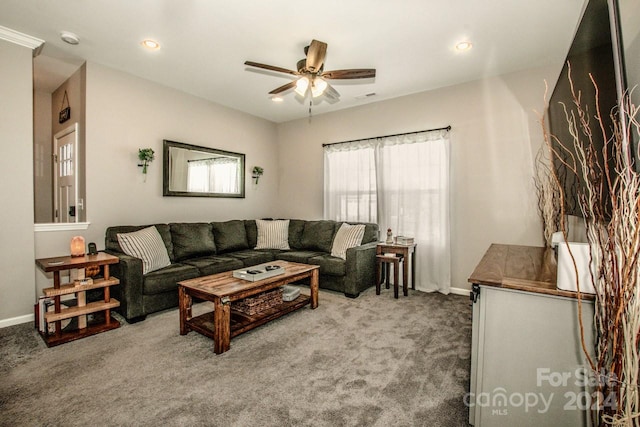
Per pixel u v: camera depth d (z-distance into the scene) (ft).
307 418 5.14
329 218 15.97
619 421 2.99
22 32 8.86
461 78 11.85
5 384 5.99
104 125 11.05
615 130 3.53
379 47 9.50
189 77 12.07
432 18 8.01
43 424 4.93
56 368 6.58
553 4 7.39
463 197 12.28
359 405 5.49
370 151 14.61
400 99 13.88
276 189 18.60
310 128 17.19
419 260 13.06
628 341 2.95
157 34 8.96
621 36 4.26
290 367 6.73
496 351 4.59
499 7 7.54
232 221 14.84
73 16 8.12
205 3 7.54
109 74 11.14
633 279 2.97
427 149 12.91
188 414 5.21
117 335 8.25
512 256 7.30
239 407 5.40
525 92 11.02
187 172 13.69
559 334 4.21
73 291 8.17
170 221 13.21
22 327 8.77
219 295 7.29
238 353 7.34
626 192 3.07
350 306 10.76
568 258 4.10
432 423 5.05
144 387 5.95
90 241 10.75
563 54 9.87
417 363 6.91
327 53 9.89
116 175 11.41
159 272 9.79
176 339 8.04
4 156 8.82
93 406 5.37
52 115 13.96
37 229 9.56
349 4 7.50
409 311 10.27
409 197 13.37
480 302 4.73
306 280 13.44
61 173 12.80
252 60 10.55
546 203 9.58
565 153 7.36
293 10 7.76
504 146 11.42
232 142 15.85
